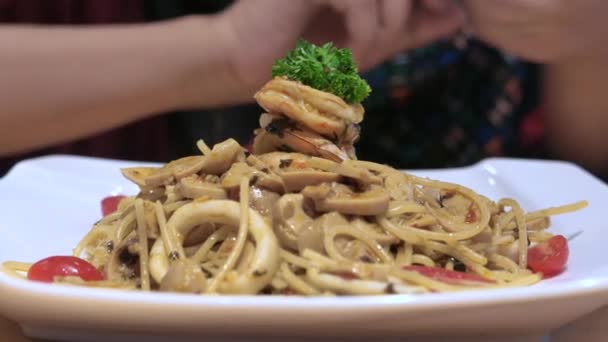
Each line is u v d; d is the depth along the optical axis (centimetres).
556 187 56
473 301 36
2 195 51
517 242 46
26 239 47
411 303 36
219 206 43
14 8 91
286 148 46
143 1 94
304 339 37
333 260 41
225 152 45
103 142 92
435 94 93
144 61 77
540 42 79
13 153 80
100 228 47
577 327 42
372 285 39
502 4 77
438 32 82
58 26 82
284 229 42
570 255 46
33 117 76
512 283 42
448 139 92
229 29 78
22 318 38
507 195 56
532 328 38
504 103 94
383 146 91
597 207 51
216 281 40
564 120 93
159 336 37
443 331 37
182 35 78
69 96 76
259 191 43
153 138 94
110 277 43
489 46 92
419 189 47
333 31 79
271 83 45
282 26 77
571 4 77
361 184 44
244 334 36
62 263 42
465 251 44
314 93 44
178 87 79
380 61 81
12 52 76
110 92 77
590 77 89
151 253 42
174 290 39
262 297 36
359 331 36
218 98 82
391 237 43
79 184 55
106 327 37
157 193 46
